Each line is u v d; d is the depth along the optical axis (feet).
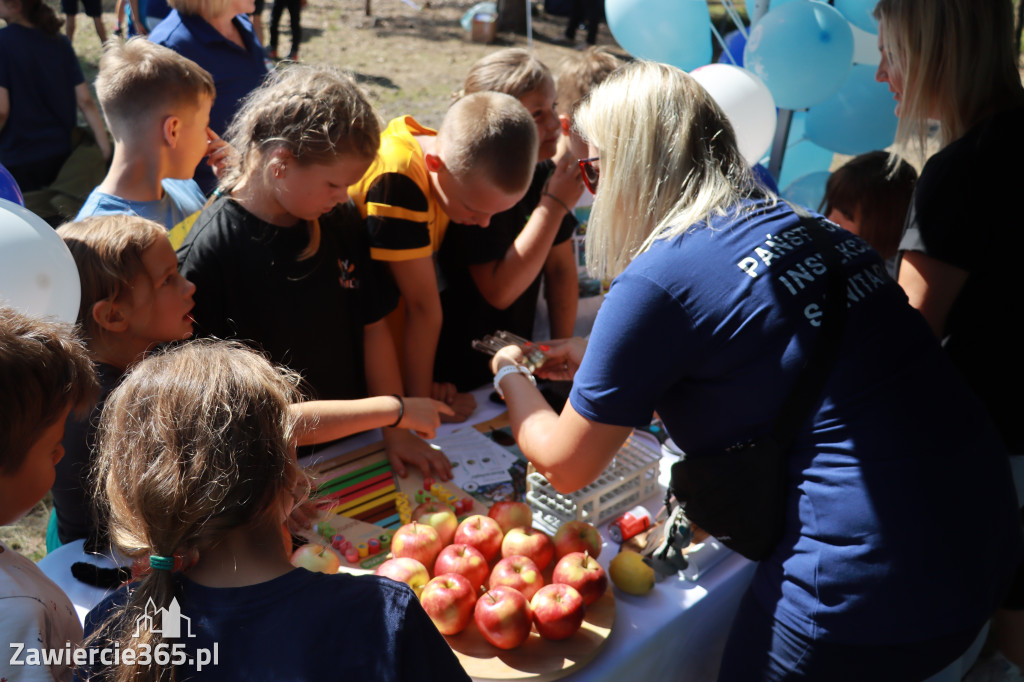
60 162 14.15
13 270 4.32
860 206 8.02
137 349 5.36
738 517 4.37
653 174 4.63
